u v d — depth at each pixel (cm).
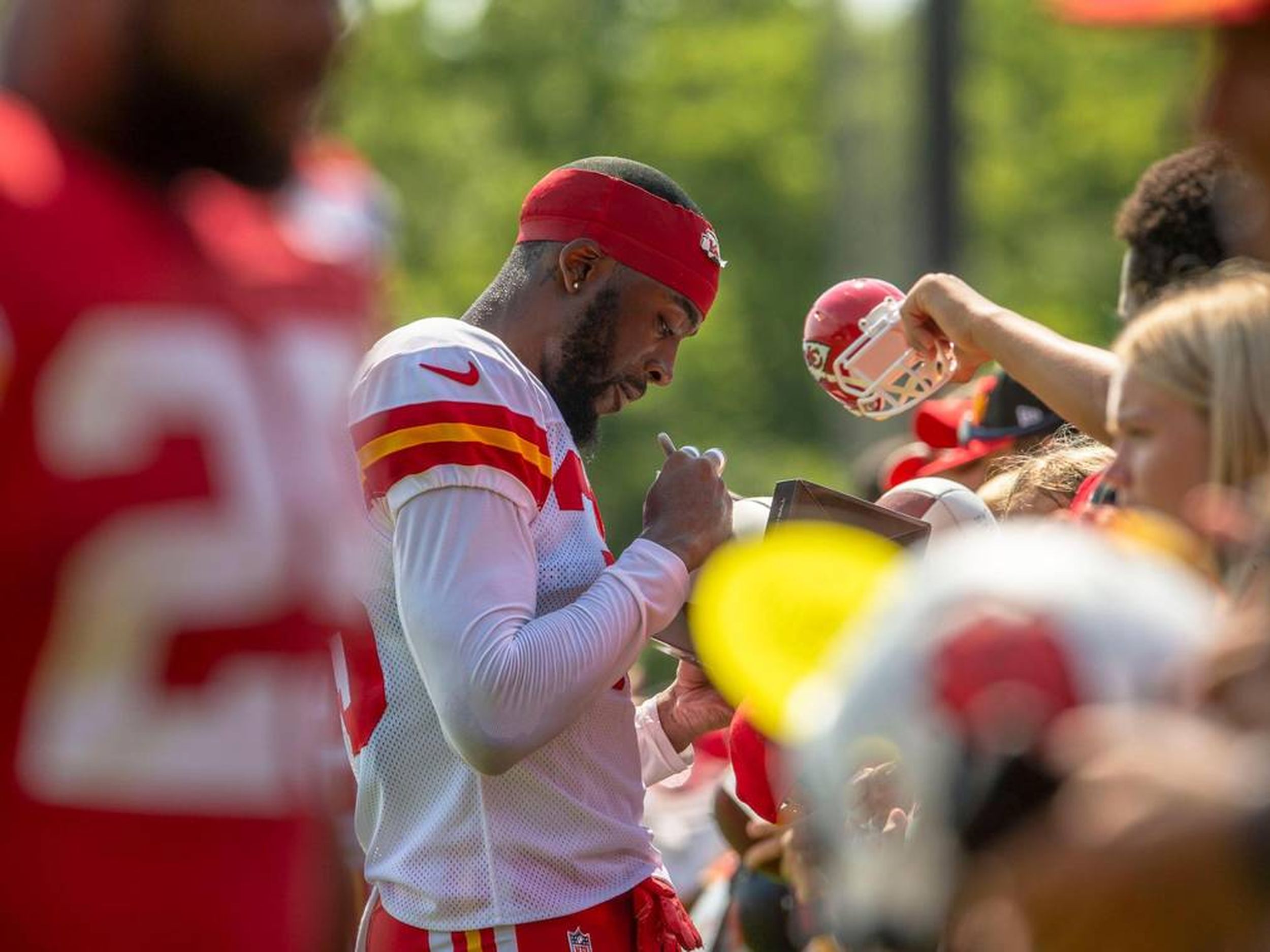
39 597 281
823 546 317
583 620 436
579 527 465
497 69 5406
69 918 284
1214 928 238
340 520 311
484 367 447
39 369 278
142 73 296
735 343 4891
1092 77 5216
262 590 293
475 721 421
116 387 281
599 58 5409
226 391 290
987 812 245
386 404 439
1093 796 240
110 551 280
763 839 602
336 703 479
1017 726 243
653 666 2484
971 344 494
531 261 484
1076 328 4822
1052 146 5128
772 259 5069
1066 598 251
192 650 288
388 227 345
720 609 309
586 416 484
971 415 623
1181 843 236
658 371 489
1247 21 295
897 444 951
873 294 523
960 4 1752
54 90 296
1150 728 244
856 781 268
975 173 4731
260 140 309
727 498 471
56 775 283
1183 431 331
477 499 434
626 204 475
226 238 299
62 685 283
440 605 426
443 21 5497
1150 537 306
